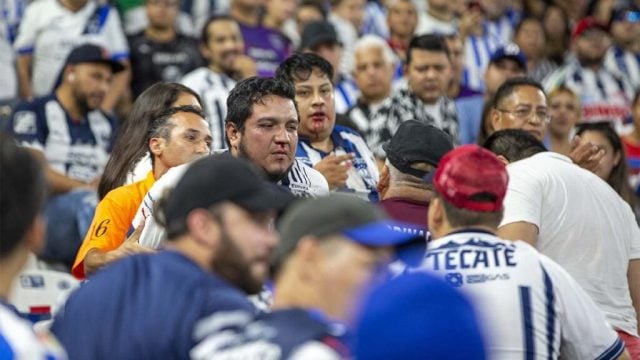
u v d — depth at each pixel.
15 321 6.74
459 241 9.47
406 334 5.74
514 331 9.30
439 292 5.80
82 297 7.79
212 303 7.49
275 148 11.96
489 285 9.36
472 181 9.41
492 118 15.94
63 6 21.19
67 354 7.66
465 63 24.52
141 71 21.45
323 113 14.20
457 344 5.72
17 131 18.22
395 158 11.48
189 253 7.73
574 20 28.23
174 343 7.47
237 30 19.80
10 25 21.59
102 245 11.71
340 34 24.03
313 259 7.02
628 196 15.84
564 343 9.62
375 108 18.95
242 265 7.68
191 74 19.52
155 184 10.88
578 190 11.44
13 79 20.56
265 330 6.94
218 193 7.64
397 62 23.22
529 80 15.80
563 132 18.70
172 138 12.11
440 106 18.77
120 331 7.59
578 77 24.48
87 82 18.39
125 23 22.02
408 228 10.99
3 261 7.03
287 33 23.95
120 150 13.22
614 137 15.80
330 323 6.94
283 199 7.82
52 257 16.69
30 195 7.06
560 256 11.38
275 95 12.00
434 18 24.86
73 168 18.39
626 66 25.78
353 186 14.34
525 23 25.64
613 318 11.41
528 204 11.31
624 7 26.72
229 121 12.13
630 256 11.78
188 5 23.53
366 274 6.94
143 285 7.68
